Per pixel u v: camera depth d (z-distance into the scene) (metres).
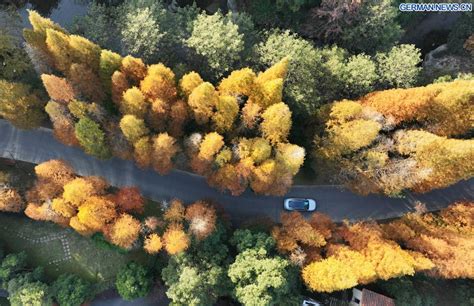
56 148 60.44
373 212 62.69
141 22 51.38
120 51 55.47
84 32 56.59
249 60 55.00
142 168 59.06
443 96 51.53
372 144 54.59
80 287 55.38
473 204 58.00
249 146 51.38
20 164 59.84
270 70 49.34
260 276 49.84
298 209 61.09
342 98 56.75
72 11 64.94
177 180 60.94
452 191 63.25
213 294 53.03
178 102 50.66
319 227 55.00
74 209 51.97
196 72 54.22
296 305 52.31
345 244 56.16
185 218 54.06
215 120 51.47
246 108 50.78
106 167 60.50
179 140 54.78
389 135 55.59
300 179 62.25
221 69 52.91
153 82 48.59
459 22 63.16
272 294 50.62
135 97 48.12
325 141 54.31
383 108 53.34
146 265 58.19
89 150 52.81
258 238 52.78
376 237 54.12
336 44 59.19
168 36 54.00
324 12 56.28
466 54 63.03
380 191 58.72
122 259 59.06
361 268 50.62
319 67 54.84
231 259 54.06
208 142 49.53
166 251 56.69
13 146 60.16
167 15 55.78
